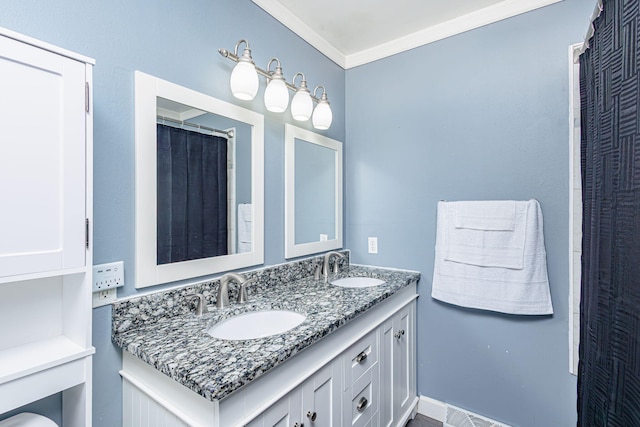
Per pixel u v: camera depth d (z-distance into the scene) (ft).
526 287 5.18
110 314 3.38
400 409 5.66
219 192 4.57
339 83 7.24
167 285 3.92
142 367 3.19
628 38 2.72
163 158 3.88
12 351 2.79
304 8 5.67
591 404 3.59
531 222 5.19
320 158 6.63
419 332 6.48
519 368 5.44
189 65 4.18
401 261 6.73
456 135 6.08
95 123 3.29
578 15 5.03
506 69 5.60
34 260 2.45
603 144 3.26
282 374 3.06
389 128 6.86
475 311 5.85
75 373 2.78
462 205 5.73
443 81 6.22
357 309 4.23
